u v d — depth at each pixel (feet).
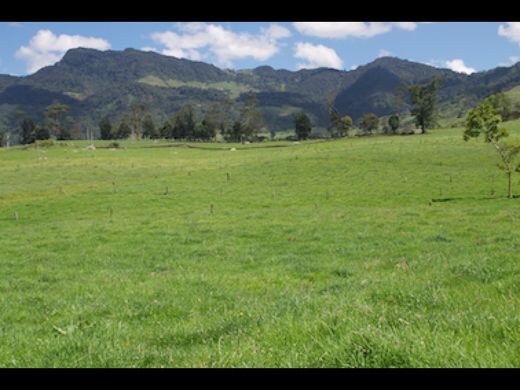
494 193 169.48
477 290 29.45
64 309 42.65
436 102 549.95
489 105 161.48
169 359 22.15
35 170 298.97
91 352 23.68
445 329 20.53
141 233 101.96
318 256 71.00
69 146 586.45
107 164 326.44
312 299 31.81
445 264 44.04
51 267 70.59
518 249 52.80
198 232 101.35
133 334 30.17
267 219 120.26
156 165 320.29
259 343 21.93
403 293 30.12
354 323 22.26
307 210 138.21
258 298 41.68
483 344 18.40
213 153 432.25
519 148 155.74
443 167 236.63
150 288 50.19
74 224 122.21
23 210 165.78
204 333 27.96
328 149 346.33
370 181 213.46
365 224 103.65
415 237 82.33
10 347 28.07
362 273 53.21
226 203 169.89
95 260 75.10
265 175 243.19
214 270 63.41
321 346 19.83
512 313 21.97
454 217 107.96
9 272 67.72
